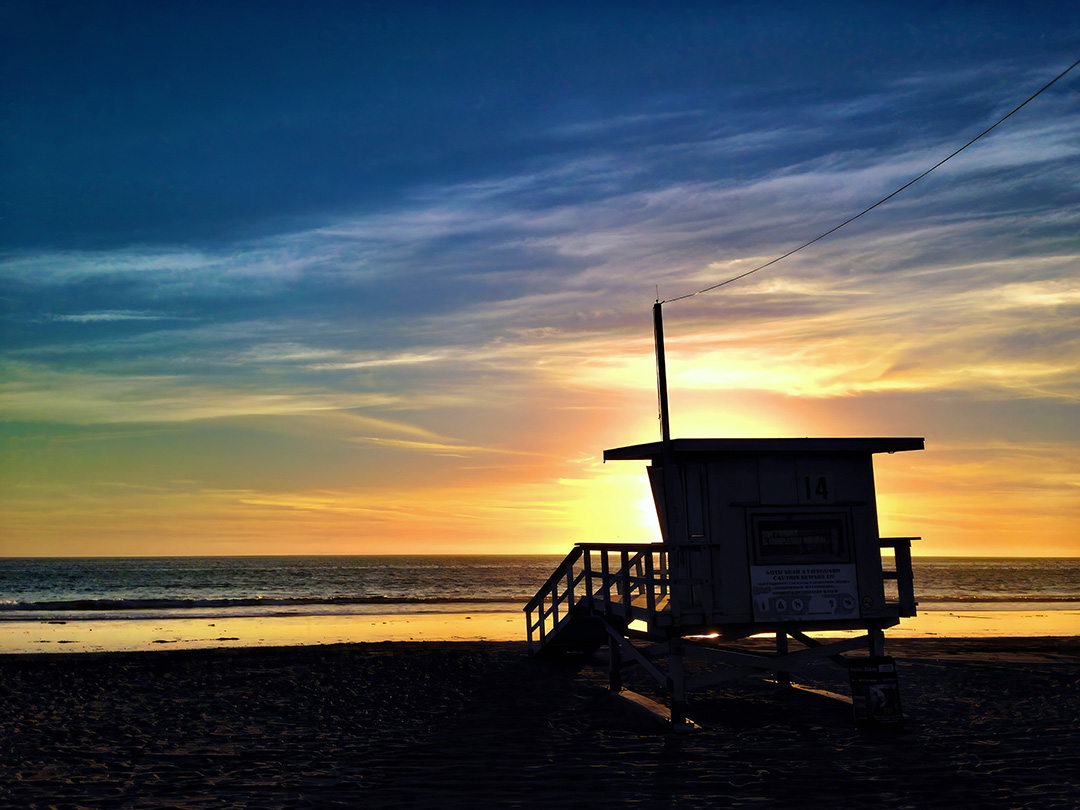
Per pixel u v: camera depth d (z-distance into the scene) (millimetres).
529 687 13367
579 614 13969
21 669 15297
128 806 7090
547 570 127688
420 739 9852
